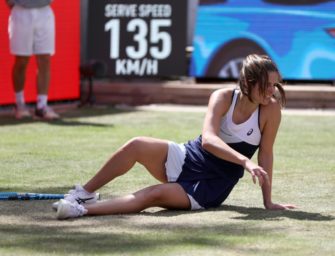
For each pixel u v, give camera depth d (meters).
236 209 17.72
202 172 17.34
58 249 14.28
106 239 14.99
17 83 34.47
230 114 17.20
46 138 28.89
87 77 39.44
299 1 39.53
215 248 14.41
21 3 33.50
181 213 17.22
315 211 17.66
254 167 16.17
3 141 28.09
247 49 39.97
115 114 36.34
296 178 21.77
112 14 41.09
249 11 39.84
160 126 32.34
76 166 23.39
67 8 38.81
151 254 13.96
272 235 15.39
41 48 33.91
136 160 17.30
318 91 38.38
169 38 40.69
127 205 17.03
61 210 16.50
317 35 39.56
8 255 13.91
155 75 40.91
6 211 17.44
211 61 40.28
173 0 40.53
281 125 33.06
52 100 38.53
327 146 27.70
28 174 22.16
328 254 14.14
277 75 16.88
